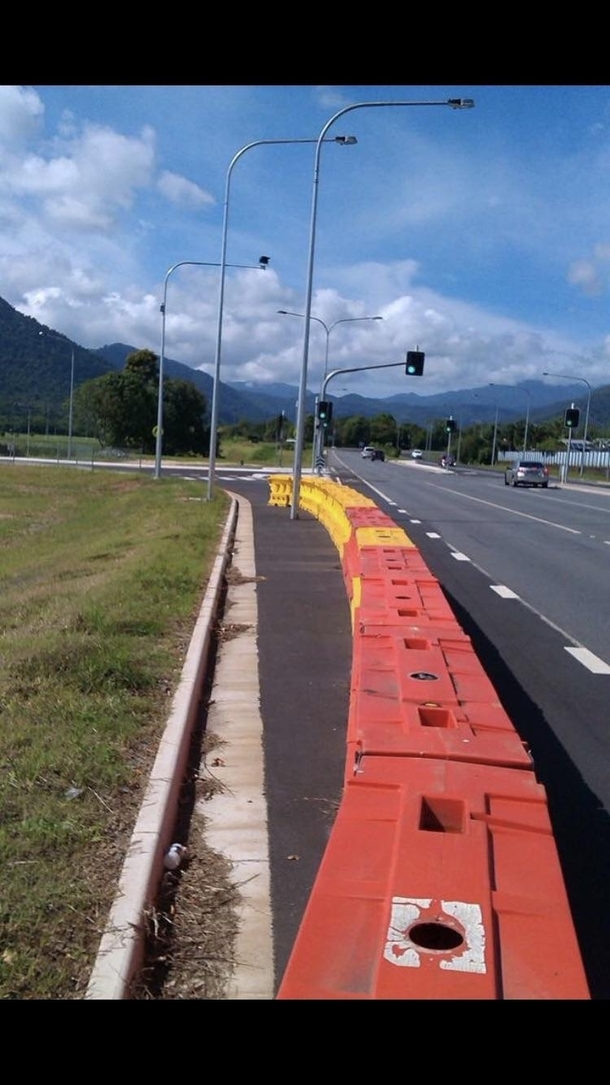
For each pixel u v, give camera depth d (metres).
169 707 7.22
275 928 4.37
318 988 2.75
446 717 5.04
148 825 5.03
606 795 6.19
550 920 3.02
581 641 11.09
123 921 4.08
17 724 6.48
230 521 23.97
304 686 8.59
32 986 3.65
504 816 3.70
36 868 4.51
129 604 10.95
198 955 4.13
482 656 10.21
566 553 20.31
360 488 48.03
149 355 109.00
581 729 7.62
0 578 17.66
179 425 106.62
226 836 5.38
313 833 5.43
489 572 17.08
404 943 2.86
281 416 70.38
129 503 33.81
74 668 7.80
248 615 11.83
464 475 73.94
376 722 4.88
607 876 5.02
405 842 3.41
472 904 3.04
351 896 3.12
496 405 136.62
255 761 6.62
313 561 17.09
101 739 6.26
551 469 91.44
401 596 8.95
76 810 5.17
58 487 45.22
